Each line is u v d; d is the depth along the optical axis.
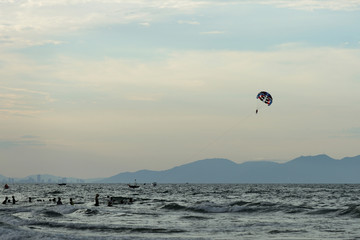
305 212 70.50
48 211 68.94
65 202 103.56
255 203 83.38
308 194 175.25
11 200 115.88
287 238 44.25
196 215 69.00
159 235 46.66
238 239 43.78
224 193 187.88
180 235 46.72
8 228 46.69
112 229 50.41
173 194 172.12
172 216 66.69
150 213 71.56
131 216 66.75
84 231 49.19
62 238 42.31
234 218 63.97
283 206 77.25
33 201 108.75
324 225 54.31
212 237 45.16
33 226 52.53
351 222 57.38
